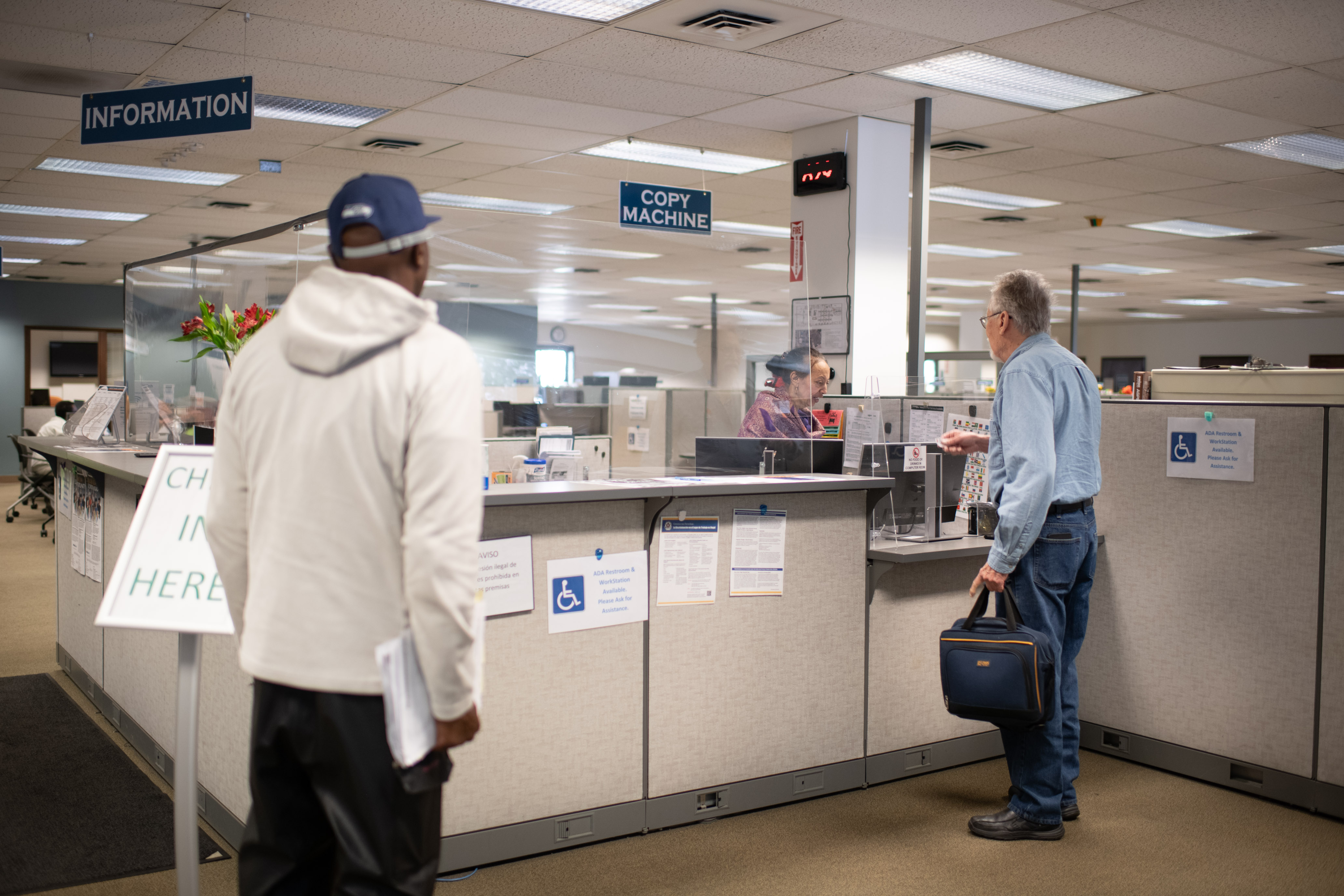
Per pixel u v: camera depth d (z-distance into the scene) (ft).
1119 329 64.18
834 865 8.33
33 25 13.56
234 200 25.95
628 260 37.81
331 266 4.80
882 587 10.14
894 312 18.29
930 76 15.85
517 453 15.21
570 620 8.41
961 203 25.91
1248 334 59.00
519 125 18.79
